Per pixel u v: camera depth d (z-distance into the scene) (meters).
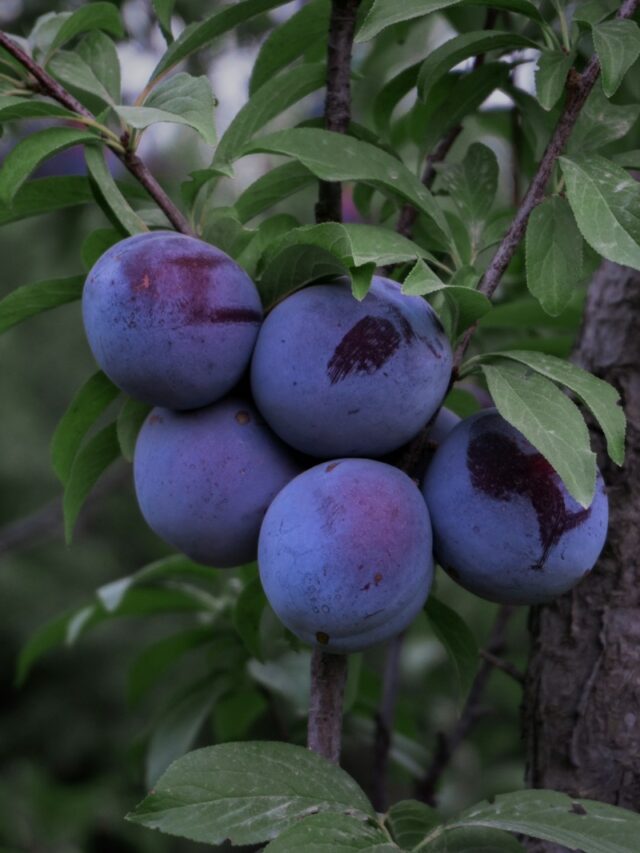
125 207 0.53
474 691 0.75
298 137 0.54
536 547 0.51
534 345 0.71
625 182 0.51
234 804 0.49
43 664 1.97
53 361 2.11
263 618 0.64
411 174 0.55
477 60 0.64
